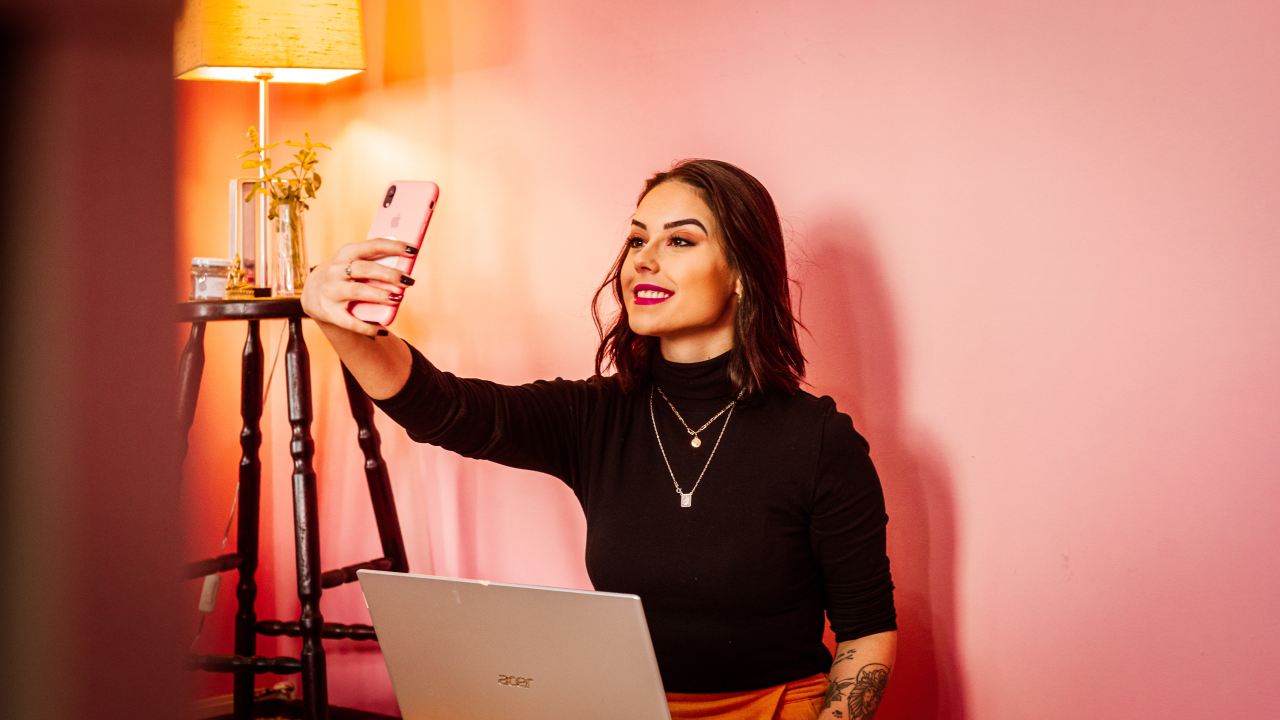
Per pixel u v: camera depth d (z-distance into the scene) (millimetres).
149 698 170
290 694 2352
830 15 1721
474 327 2168
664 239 1438
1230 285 1425
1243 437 1425
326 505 2414
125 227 165
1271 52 1384
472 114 2141
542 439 1510
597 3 1973
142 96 167
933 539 1674
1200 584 1463
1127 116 1482
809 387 1773
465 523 2211
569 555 2078
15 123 156
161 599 170
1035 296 1566
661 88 1908
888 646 1370
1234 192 1416
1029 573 1594
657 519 1407
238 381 2430
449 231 2189
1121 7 1479
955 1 1608
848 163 1718
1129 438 1504
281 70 2137
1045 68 1542
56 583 161
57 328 160
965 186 1615
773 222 1476
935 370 1658
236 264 2059
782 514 1379
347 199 2330
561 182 2039
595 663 1089
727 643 1353
